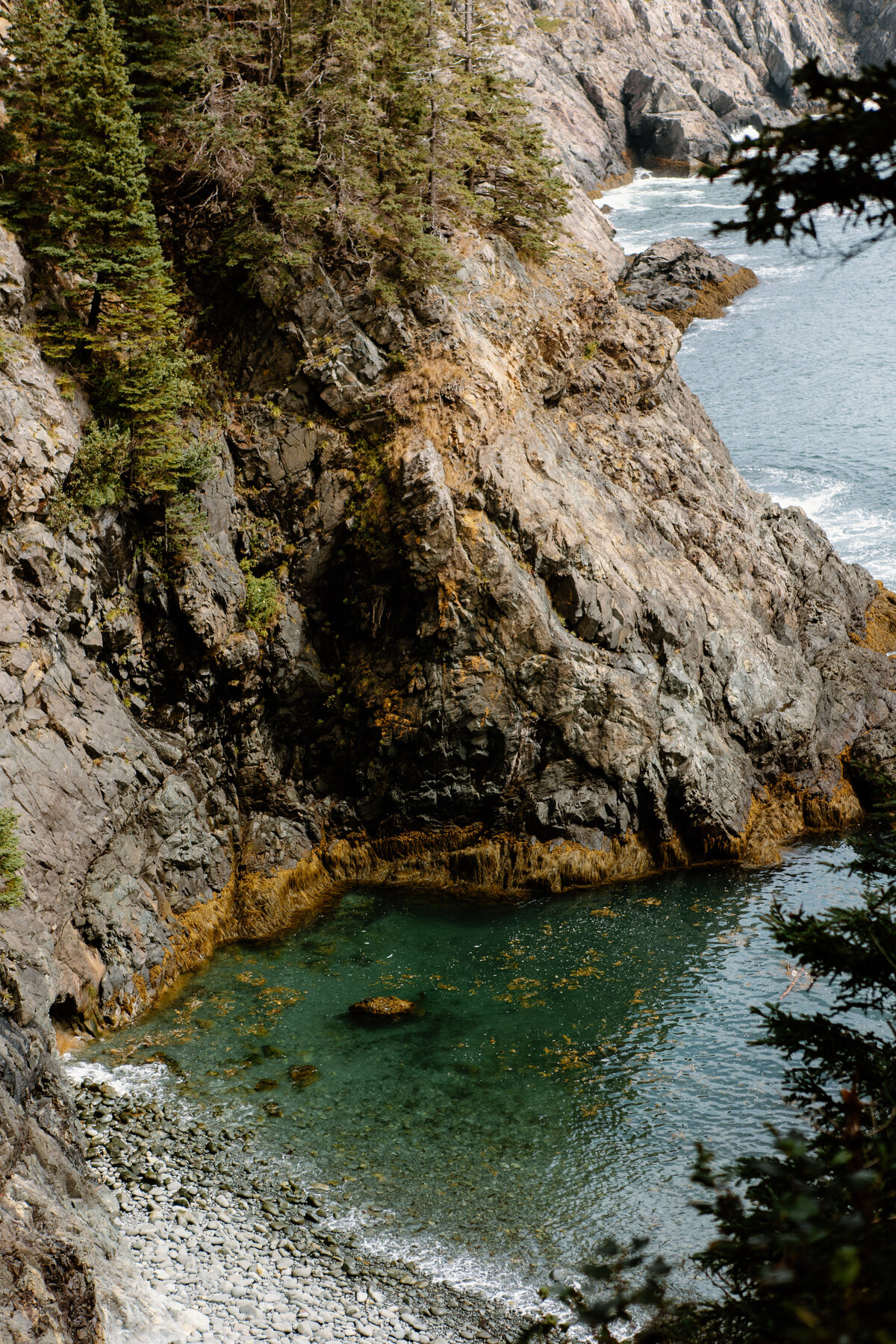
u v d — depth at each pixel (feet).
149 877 119.65
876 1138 35.86
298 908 132.67
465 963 120.06
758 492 187.11
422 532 134.21
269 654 136.15
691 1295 75.36
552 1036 106.73
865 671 167.22
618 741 139.64
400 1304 76.54
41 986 90.53
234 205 142.31
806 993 111.55
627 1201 86.07
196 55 134.51
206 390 140.56
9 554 107.86
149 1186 86.28
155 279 120.67
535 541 138.82
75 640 117.60
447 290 144.05
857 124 27.09
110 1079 99.40
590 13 511.40
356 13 142.41
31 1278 65.21
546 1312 75.97
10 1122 74.08
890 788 55.31
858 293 351.46
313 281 139.85
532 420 150.00
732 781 146.00
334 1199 86.43
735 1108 95.96
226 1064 102.12
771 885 135.74
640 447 167.53
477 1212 85.35
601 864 138.92
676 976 116.47
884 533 210.18
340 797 141.38
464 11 164.55
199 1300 75.72
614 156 483.51
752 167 29.68
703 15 553.23
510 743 137.39
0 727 104.22
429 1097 98.17
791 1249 24.79
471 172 161.68
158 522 126.82
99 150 115.14
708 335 324.19
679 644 147.43
